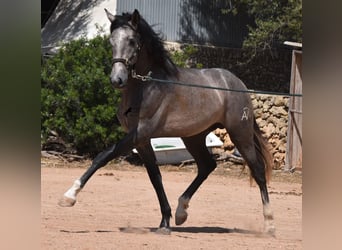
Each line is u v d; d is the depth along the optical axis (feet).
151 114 40.93
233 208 56.70
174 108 41.96
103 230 41.60
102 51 89.15
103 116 85.30
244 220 50.14
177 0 124.77
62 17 122.52
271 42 123.54
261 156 46.47
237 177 80.94
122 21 40.14
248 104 45.73
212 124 44.70
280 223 49.42
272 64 128.06
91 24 115.85
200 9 126.11
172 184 71.56
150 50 41.24
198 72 44.24
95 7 120.16
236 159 87.71
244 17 128.77
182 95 42.14
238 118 45.11
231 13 127.95
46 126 87.51
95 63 88.38
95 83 86.38
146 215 50.55
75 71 87.71
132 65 40.14
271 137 90.43
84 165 85.10
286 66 127.85
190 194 45.60
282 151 90.43
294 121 88.12
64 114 87.66
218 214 53.01
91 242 35.88
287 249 36.91
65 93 86.89
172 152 86.48
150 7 122.31
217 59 126.93
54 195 58.18
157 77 41.60
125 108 41.04
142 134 40.70
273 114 91.09
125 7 119.55
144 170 83.92
